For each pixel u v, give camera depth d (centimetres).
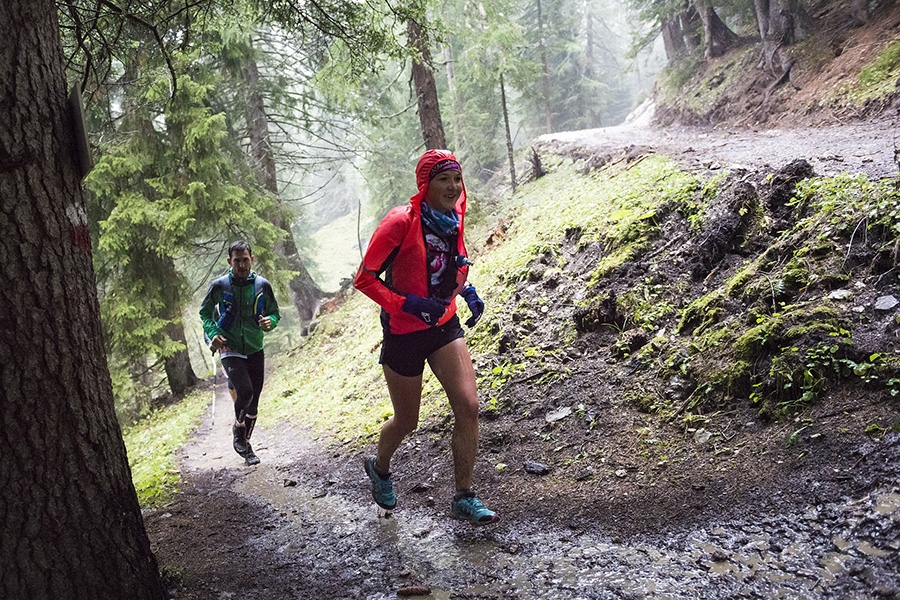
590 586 275
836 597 230
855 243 432
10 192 254
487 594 285
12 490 252
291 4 631
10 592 252
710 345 445
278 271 1380
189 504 526
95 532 270
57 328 264
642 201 706
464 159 2400
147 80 718
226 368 586
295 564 350
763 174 565
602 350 539
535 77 1572
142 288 1269
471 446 343
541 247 772
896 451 294
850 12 1424
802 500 297
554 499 377
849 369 354
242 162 1441
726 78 1823
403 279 334
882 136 861
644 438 414
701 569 271
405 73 2106
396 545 358
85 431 271
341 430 691
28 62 264
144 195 1305
